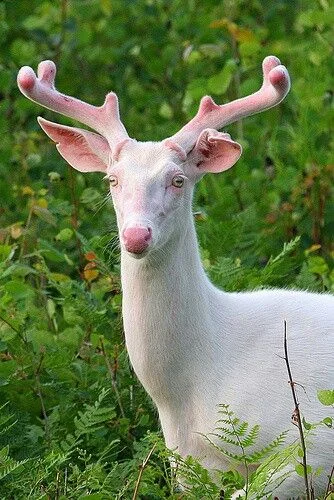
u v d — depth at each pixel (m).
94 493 9.67
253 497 9.45
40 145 16.02
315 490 9.84
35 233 13.31
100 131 10.02
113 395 11.23
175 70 17.17
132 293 9.87
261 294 10.39
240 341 10.05
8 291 11.72
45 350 11.31
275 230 13.79
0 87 16.30
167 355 9.89
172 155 9.65
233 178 14.98
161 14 18.23
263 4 17.59
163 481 10.57
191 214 9.86
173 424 10.08
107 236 12.31
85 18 18.23
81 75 17.88
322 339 10.05
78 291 11.84
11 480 10.07
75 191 14.49
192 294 9.88
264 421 9.82
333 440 9.78
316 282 12.19
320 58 15.48
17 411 11.07
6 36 18.05
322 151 14.46
